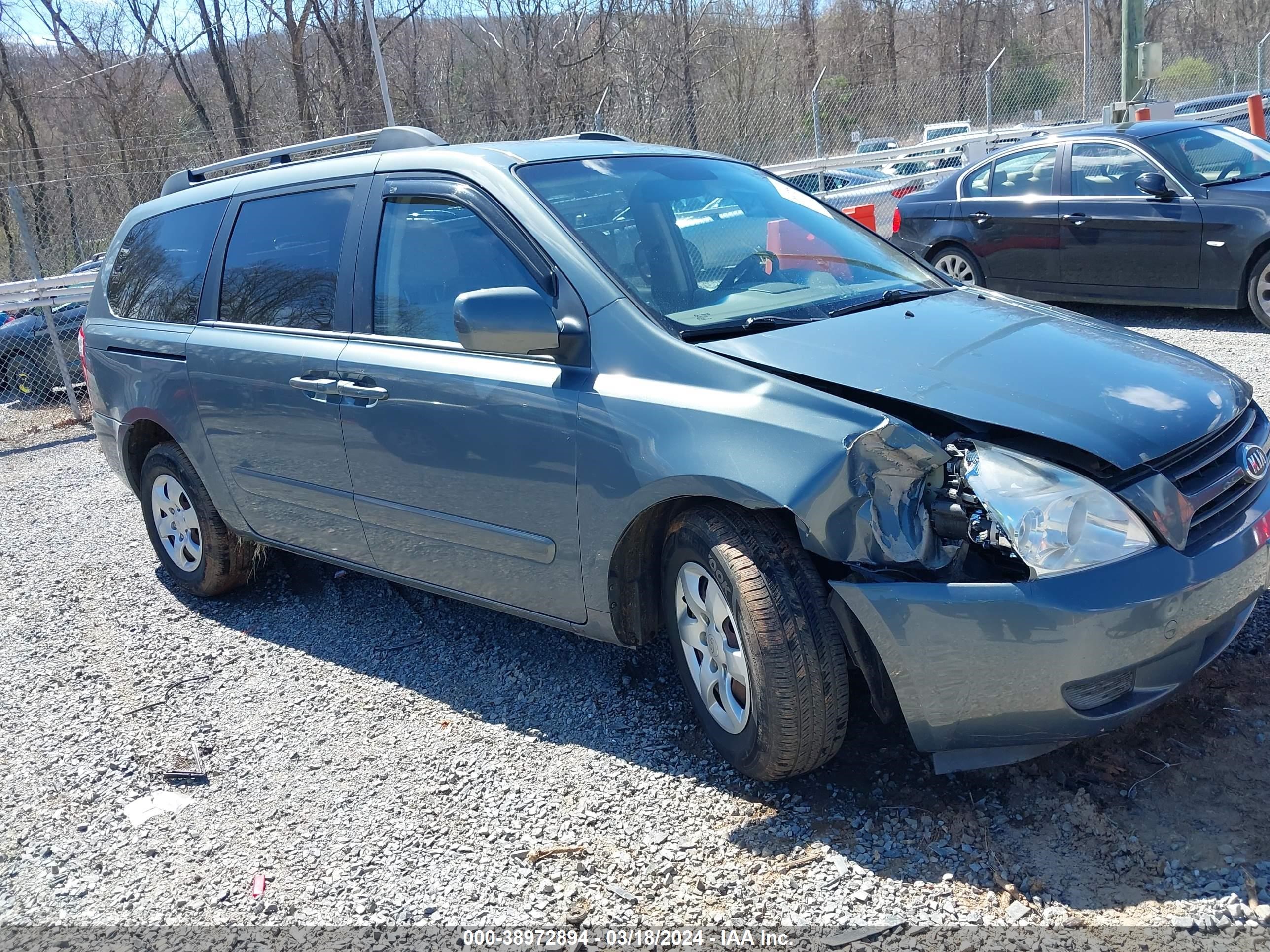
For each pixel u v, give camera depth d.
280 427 4.11
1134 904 2.45
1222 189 8.06
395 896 2.79
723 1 30.00
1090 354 3.07
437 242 3.67
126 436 4.98
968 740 2.71
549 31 28.78
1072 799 2.81
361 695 3.91
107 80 30.11
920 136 18.59
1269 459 3.04
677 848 2.84
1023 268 9.19
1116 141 8.66
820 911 2.55
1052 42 39.34
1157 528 2.60
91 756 3.67
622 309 3.16
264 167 4.95
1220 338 7.84
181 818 3.24
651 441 2.96
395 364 3.64
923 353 2.99
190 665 4.32
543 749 3.40
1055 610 2.49
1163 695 2.70
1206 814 2.71
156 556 5.75
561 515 3.25
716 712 3.10
